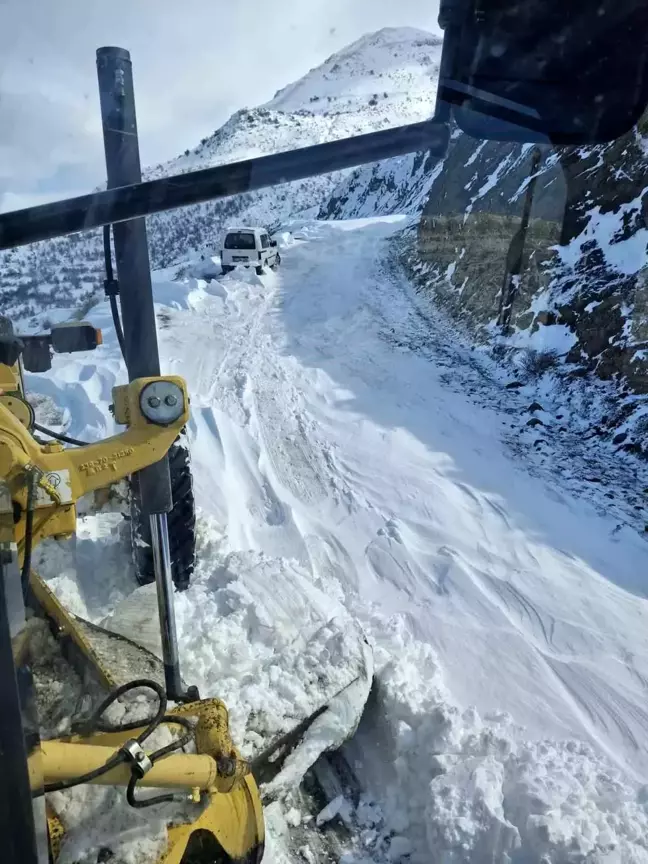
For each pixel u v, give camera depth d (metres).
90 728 1.84
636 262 7.23
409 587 4.28
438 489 5.44
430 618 3.97
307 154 0.91
